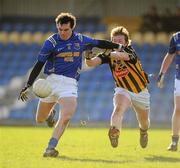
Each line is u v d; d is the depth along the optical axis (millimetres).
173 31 91562
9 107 78625
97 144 39594
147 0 98688
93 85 80625
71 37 30781
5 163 27125
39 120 33500
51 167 25594
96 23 97562
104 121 74500
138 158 30453
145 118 34219
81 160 28812
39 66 30484
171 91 77188
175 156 31734
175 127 35312
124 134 52781
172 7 98312
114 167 25875
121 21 98250
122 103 32062
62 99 30531
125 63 32594
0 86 82938
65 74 30875
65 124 30266
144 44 88500
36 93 30297
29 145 37812
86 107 76562
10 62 88938
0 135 49125
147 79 33406
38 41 92312
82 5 99312
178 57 35562
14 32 96562
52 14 100062
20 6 101625
